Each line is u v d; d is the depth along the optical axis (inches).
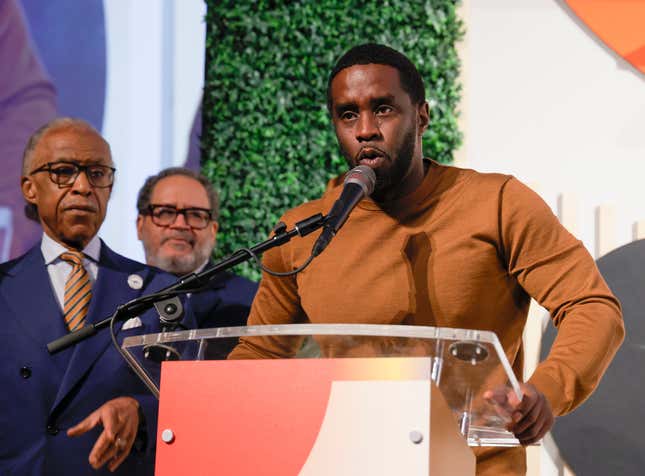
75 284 240.7
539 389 131.3
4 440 221.0
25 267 244.4
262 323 183.6
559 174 383.6
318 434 106.9
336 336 112.7
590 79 386.6
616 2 383.9
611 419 339.0
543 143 386.9
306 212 181.2
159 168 401.7
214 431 111.7
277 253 180.2
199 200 298.5
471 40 400.2
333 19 408.2
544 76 390.9
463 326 161.8
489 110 394.0
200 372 114.3
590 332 141.4
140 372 134.8
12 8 392.5
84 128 257.3
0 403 223.9
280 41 410.3
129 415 211.3
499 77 394.9
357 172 144.9
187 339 120.6
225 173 405.7
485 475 154.0
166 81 407.5
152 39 407.5
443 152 392.2
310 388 108.6
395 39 401.7
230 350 124.0
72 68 395.9
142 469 217.2
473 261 162.4
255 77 410.0
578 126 384.8
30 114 388.5
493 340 103.8
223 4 413.7
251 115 407.5
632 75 382.9
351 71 162.1
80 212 246.5
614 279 353.4
